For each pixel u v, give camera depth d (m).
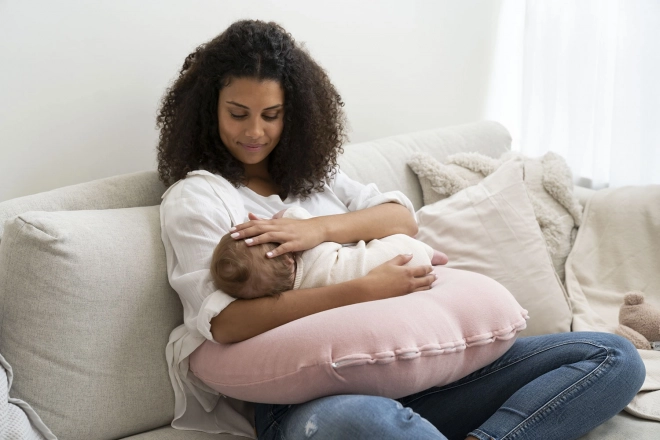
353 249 1.41
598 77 2.40
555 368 1.34
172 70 1.74
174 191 1.39
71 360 1.22
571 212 1.98
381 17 2.16
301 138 1.53
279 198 1.53
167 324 1.34
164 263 1.34
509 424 1.24
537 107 2.55
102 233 1.28
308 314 1.26
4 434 1.09
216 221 1.33
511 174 1.84
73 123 1.61
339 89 2.12
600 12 2.37
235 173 1.48
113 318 1.27
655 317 1.67
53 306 1.21
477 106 2.55
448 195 1.92
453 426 1.36
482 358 1.27
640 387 1.34
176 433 1.32
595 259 1.92
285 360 1.16
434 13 2.30
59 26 1.54
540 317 1.72
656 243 1.89
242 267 1.22
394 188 1.89
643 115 2.32
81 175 1.64
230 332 1.24
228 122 1.43
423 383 1.20
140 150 1.72
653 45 2.27
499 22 2.51
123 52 1.65
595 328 1.74
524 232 1.78
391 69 2.23
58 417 1.22
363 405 1.11
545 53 2.49
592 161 2.48
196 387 1.35
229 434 1.36
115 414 1.27
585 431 1.29
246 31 1.42
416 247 1.44
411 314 1.21
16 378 1.20
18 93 1.52
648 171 2.35
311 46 2.01
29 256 1.20
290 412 1.21
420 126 2.38
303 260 1.34
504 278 1.73
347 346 1.15
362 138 2.22
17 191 1.56
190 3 1.73
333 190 1.66
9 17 1.47
